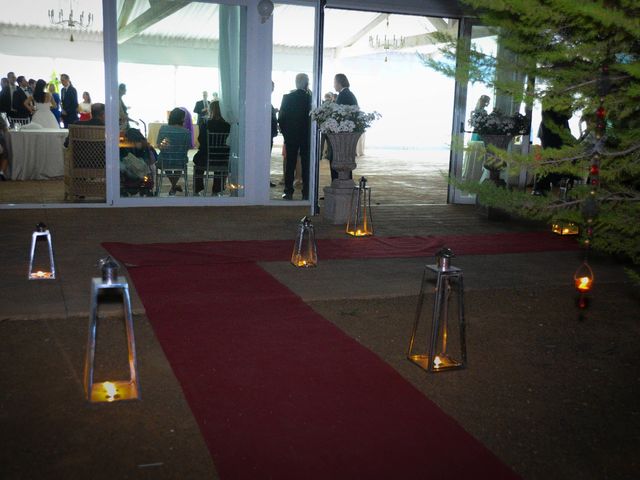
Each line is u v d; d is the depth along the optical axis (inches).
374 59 825.5
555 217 129.2
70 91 397.4
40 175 408.5
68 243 247.1
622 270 231.5
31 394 122.0
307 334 157.6
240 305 177.5
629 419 120.9
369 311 178.9
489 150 123.7
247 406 119.4
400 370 139.4
